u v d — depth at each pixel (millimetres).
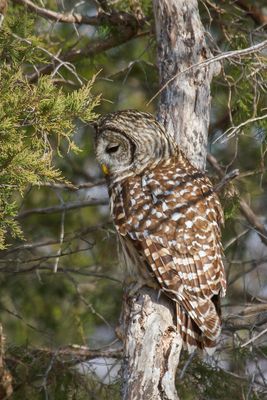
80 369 14133
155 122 11531
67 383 14016
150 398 9727
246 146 16203
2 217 10500
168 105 11859
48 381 14000
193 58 11945
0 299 16562
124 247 11203
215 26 15602
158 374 9883
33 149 10891
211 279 10664
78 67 15812
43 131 10719
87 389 13945
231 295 15016
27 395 13961
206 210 11016
